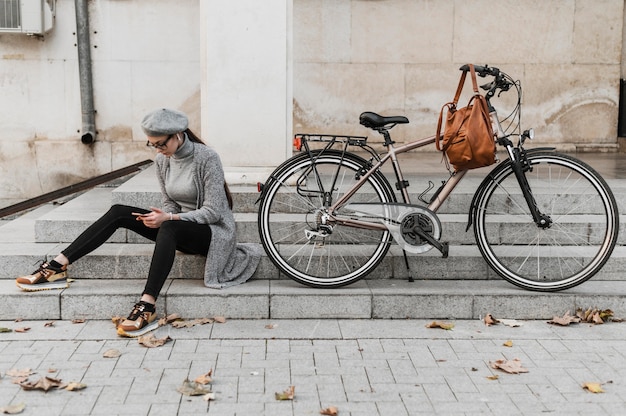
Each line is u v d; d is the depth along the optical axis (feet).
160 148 15.61
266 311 15.96
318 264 17.06
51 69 27.37
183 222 15.69
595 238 18.26
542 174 21.99
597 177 16.14
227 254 16.35
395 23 29.04
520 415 11.83
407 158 27.91
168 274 15.84
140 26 27.45
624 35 29.96
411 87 29.43
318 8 28.78
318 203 17.28
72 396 12.31
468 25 29.27
